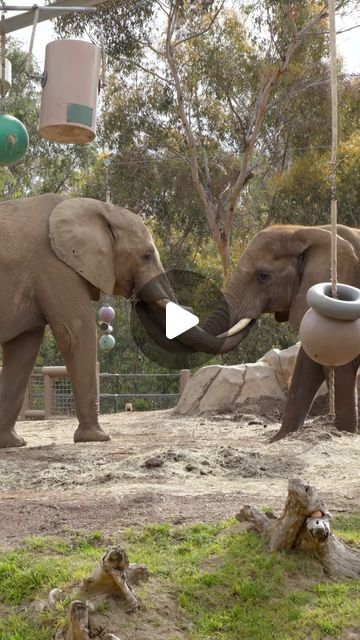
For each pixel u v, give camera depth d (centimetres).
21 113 3422
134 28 2688
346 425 1025
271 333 3055
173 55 2738
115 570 471
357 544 552
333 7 675
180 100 2730
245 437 1102
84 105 822
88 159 3528
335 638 465
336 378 1025
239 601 492
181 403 1476
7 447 1059
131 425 1320
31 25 851
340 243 1067
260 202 3331
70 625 446
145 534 562
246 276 1086
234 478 757
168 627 468
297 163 2970
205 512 618
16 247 1027
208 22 2791
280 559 523
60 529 580
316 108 2978
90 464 830
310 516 525
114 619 463
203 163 3048
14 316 1030
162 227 3216
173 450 834
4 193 3531
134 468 793
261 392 1407
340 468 795
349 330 702
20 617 475
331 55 688
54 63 821
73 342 1036
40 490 731
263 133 3045
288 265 1084
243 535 548
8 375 1069
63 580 495
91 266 1040
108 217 1070
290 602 491
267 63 2747
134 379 2648
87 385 1046
